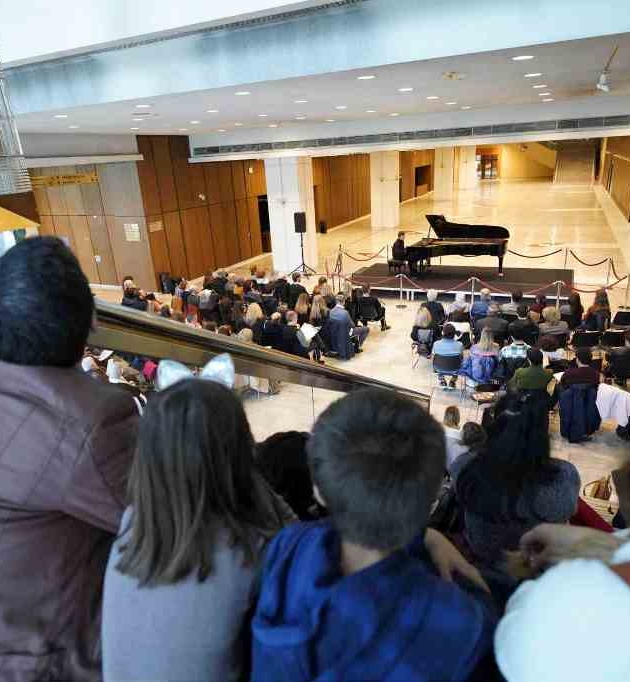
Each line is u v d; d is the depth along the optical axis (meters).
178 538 0.78
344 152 14.65
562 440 6.45
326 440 0.76
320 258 18.45
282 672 0.68
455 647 0.67
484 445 1.91
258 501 0.93
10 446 0.87
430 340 8.90
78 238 15.84
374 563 0.72
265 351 2.45
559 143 36.00
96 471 0.86
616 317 8.80
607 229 19.50
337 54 5.48
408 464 0.71
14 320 0.87
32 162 11.88
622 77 7.62
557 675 0.66
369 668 0.65
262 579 0.78
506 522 1.73
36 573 0.87
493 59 5.50
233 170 17.78
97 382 0.97
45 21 5.89
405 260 13.98
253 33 5.74
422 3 5.02
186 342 1.81
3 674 0.85
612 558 0.78
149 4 5.36
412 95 8.73
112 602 0.82
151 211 14.88
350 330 9.47
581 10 4.56
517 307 9.02
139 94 6.58
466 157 36.28
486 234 13.90
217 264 17.61
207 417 0.81
